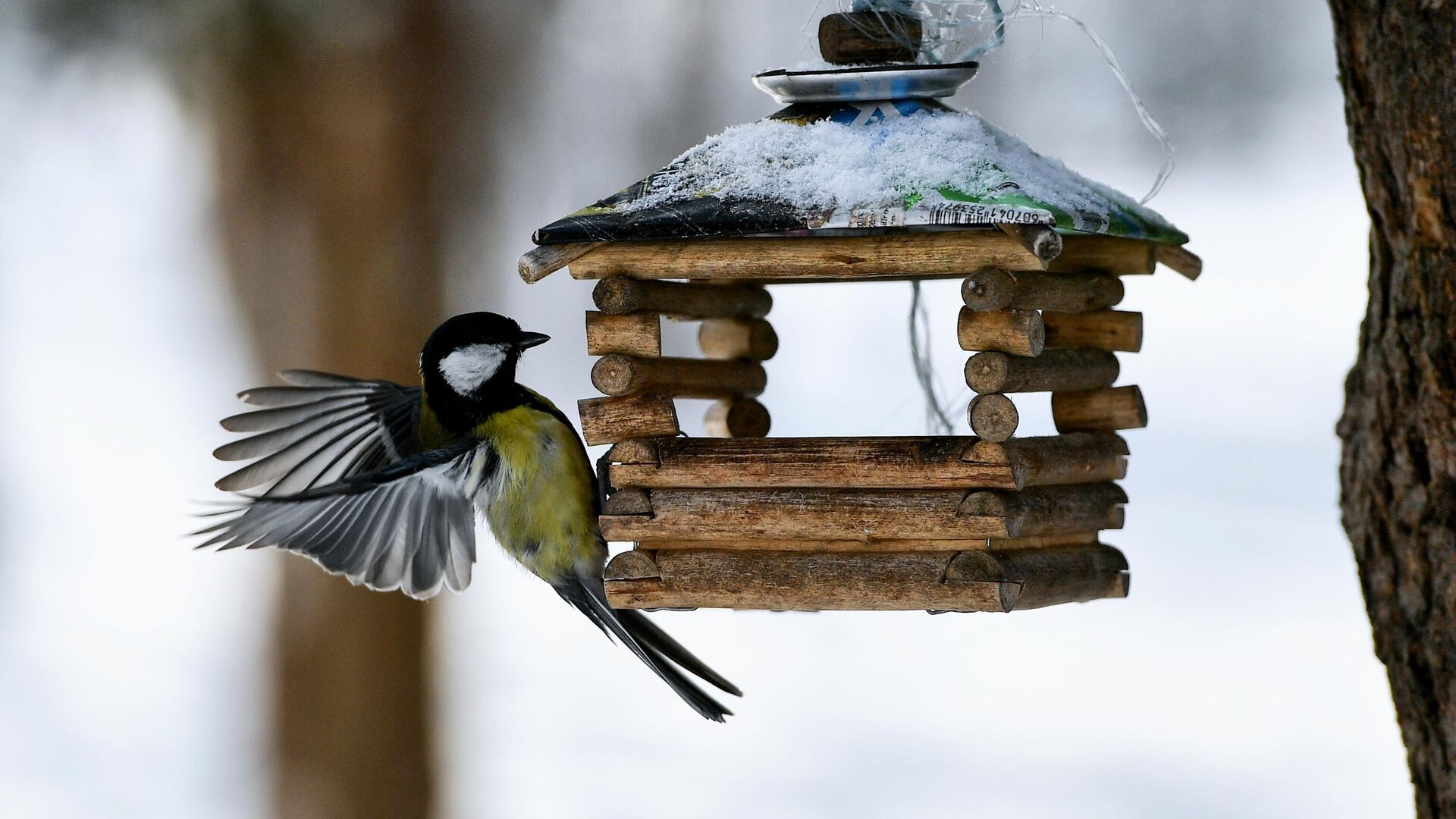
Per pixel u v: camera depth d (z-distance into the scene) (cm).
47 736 1552
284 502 585
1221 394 2462
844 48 576
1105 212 551
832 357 2255
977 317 527
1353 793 1285
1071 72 2017
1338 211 2642
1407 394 543
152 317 2583
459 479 682
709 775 1418
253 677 1396
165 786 1406
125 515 2205
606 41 1733
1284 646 1619
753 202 536
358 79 1257
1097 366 609
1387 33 533
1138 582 1859
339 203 1270
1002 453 522
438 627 1333
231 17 1190
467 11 1368
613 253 561
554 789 1416
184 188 1781
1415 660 546
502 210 1493
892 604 540
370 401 752
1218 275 2719
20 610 1919
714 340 712
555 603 1998
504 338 704
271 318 1290
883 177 530
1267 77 2116
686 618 1884
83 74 1231
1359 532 569
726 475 552
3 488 2266
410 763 1307
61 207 2434
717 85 1780
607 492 599
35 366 2605
